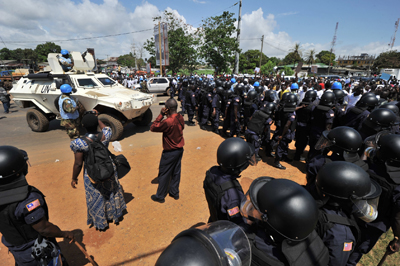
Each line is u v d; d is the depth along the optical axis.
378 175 1.88
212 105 7.14
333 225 1.32
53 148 6.00
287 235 1.07
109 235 2.88
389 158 1.80
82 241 2.78
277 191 1.15
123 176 4.43
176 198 3.65
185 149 5.98
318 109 4.12
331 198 1.45
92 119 2.48
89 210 2.83
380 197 1.84
